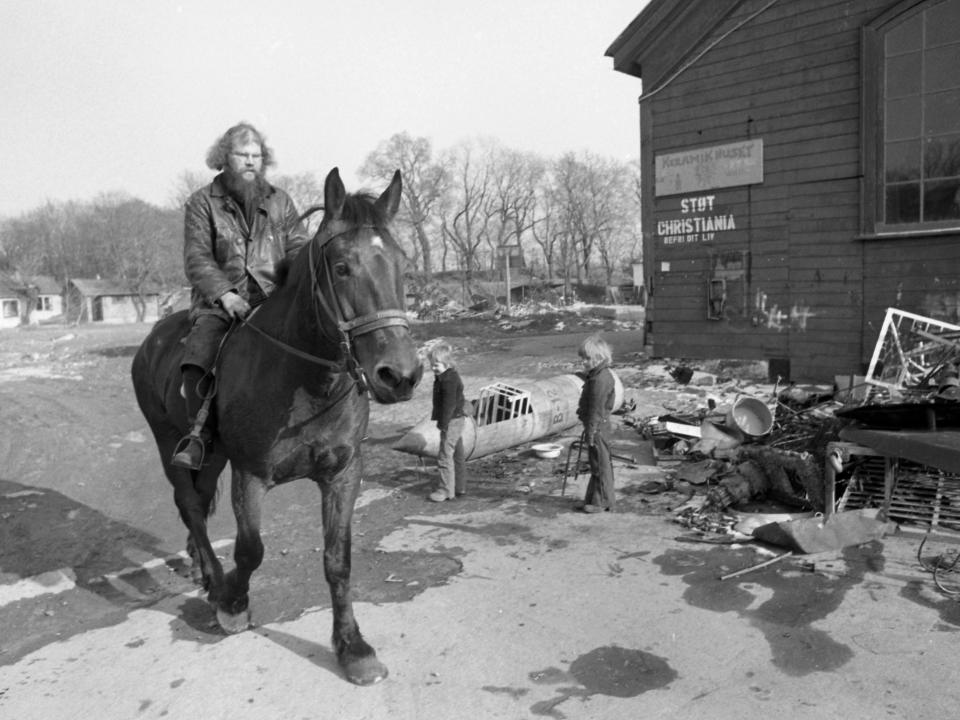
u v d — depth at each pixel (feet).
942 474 19.54
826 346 41.50
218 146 15.07
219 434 14.19
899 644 13.64
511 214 295.69
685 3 44.55
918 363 29.55
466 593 16.98
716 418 28.58
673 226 47.32
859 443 19.10
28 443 35.60
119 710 12.89
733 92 43.86
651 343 49.49
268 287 15.23
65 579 19.31
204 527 16.66
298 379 12.78
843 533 18.25
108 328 200.64
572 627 15.10
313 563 19.56
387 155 250.37
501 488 25.80
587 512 22.36
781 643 14.01
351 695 12.96
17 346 102.53
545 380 34.14
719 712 12.00
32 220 298.56
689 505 21.95
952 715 11.52
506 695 12.80
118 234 265.13
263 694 13.12
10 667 14.64
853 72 39.52
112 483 29.17
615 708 12.26
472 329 100.22
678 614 15.42
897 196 38.81
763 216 43.34
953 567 16.60
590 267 311.47
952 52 36.40
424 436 27.78
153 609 17.04
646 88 47.62
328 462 13.37
